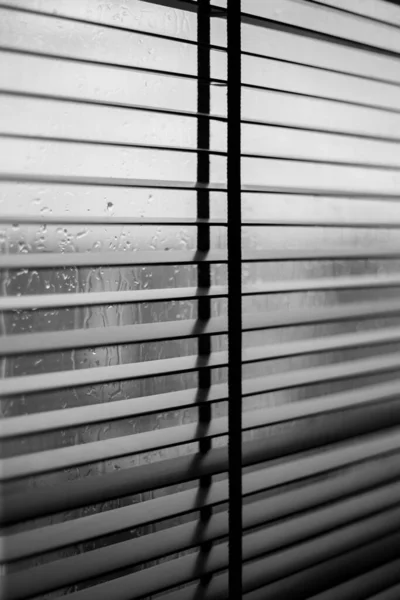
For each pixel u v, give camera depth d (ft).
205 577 2.92
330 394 3.35
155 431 2.76
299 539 2.97
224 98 3.09
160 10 2.97
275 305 3.35
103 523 2.59
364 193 3.11
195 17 3.05
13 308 2.35
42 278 2.78
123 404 2.64
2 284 2.71
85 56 2.81
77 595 2.62
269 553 2.99
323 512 3.21
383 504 3.31
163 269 3.05
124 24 2.90
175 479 2.67
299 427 3.23
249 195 3.19
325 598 3.10
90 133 2.81
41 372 2.79
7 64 2.64
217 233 3.15
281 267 3.34
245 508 2.93
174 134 3.00
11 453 2.73
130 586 2.68
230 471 2.72
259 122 2.78
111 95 2.86
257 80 3.18
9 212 2.68
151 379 3.04
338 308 3.19
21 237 2.72
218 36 3.06
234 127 2.69
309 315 3.02
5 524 2.32
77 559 2.61
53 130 2.74
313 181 3.38
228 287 2.70
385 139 3.17
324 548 3.13
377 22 3.23
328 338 3.21
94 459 2.50
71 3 2.78
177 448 3.13
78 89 2.79
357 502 3.31
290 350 2.96
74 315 2.85
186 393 2.80
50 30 2.73
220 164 3.09
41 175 2.41
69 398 2.84
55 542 2.46
